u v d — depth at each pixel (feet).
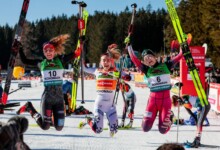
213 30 132.16
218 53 137.08
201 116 23.24
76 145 22.88
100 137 25.93
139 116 38.09
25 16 21.63
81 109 38.91
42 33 379.35
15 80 134.92
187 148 22.81
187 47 22.99
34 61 21.62
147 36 298.15
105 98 22.27
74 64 37.37
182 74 50.67
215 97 41.93
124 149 22.03
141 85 94.84
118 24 302.66
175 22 23.47
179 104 25.96
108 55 22.61
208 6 132.05
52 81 21.17
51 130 28.37
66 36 22.03
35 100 53.93
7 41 331.36
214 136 27.14
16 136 8.81
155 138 26.03
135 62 22.44
